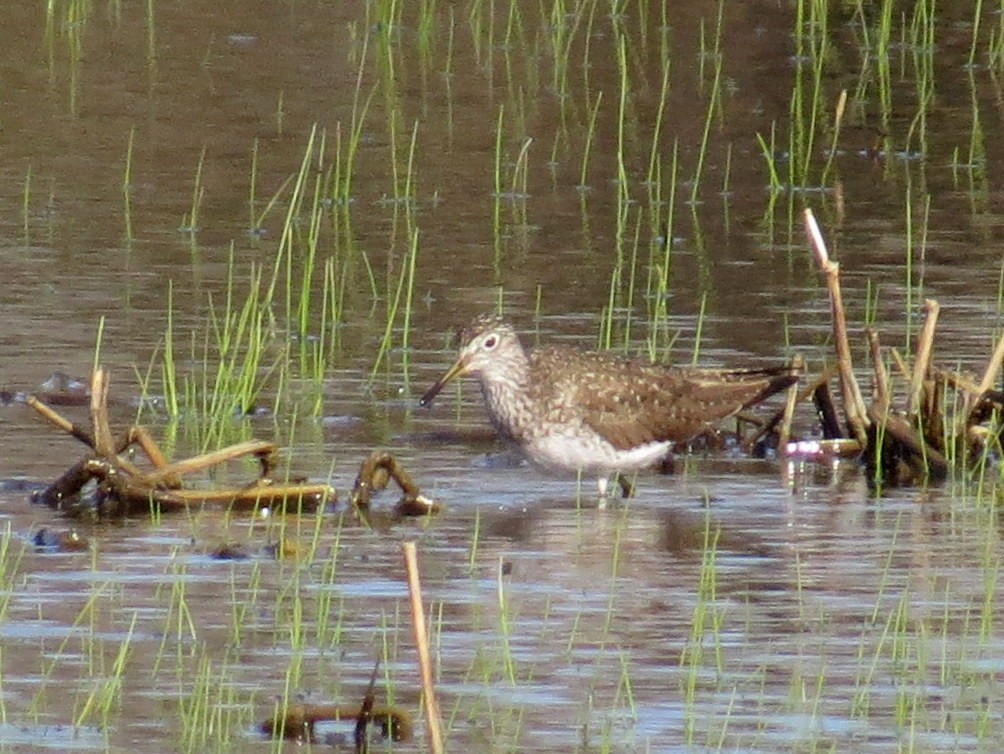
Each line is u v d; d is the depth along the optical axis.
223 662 10.81
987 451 14.87
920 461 14.71
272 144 24.52
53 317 17.97
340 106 26.20
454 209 22.30
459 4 31.77
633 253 19.77
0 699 10.15
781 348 17.23
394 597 11.83
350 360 17.23
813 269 20.02
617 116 26.05
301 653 10.89
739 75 27.91
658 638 11.21
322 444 15.09
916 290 19.14
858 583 12.15
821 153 24.92
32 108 25.69
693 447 15.46
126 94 26.44
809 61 28.62
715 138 25.30
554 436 13.99
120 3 31.16
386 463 13.71
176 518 13.39
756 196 23.20
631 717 10.12
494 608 11.66
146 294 18.84
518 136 25.19
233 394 15.79
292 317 18.41
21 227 21.05
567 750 9.73
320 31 30.02
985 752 9.68
